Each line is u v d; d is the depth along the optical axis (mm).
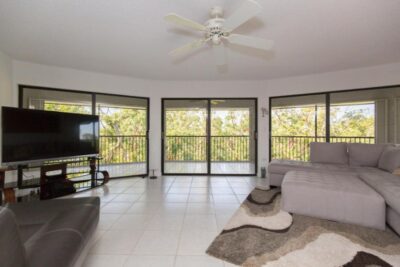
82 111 3777
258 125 4309
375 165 3043
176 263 1493
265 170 4227
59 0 1723
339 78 3643
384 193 1851
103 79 3812
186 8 1805
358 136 3676
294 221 2080
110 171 4320
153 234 1908
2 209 702
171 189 3363
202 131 4512
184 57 3004
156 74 3861
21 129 2605
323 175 2568
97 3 1758
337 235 1798
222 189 3350
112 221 2182
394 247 1620
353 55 2918
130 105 4227
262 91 4270
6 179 2943
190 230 1980
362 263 1434
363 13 1883
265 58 3027
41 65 3297
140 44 2570
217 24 1697
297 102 4109
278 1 1710
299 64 3291
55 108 3570
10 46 2639
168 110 4562
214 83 4305
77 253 1057
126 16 1951
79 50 2760
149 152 4312
